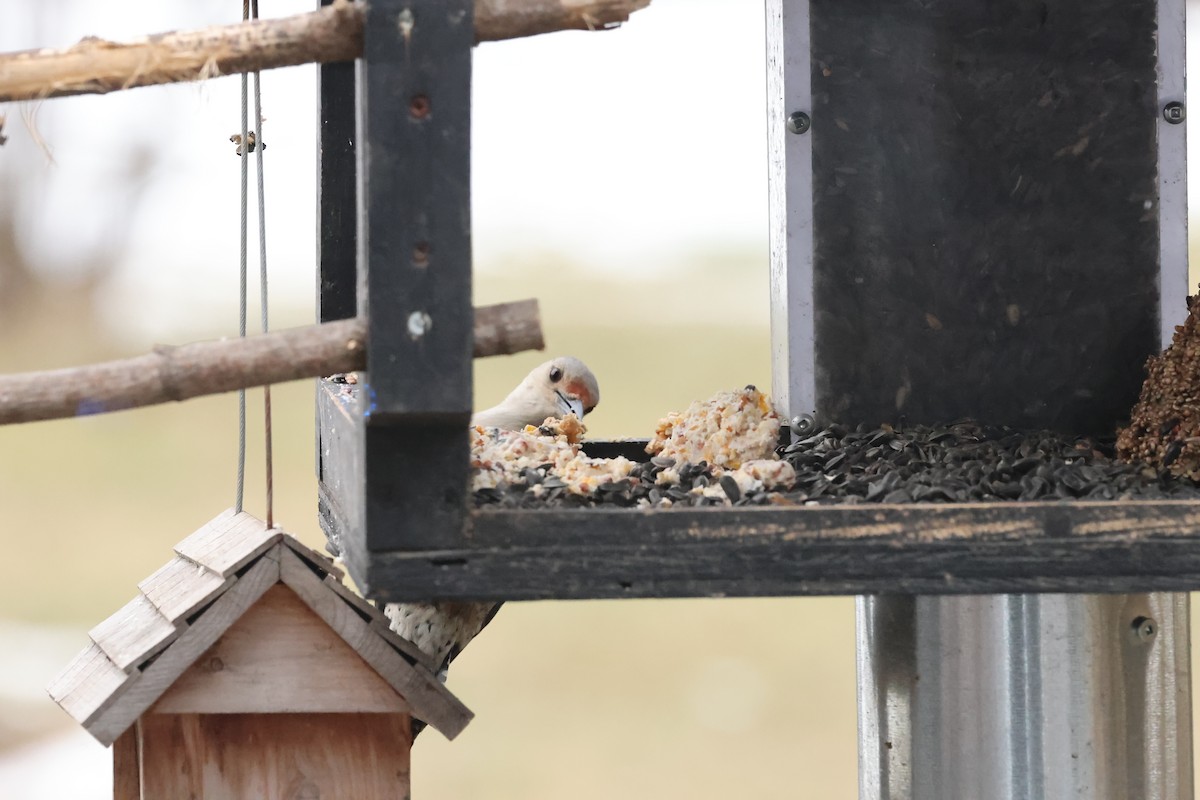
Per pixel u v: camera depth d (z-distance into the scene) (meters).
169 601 5.59
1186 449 5.78
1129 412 7.43
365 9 4.40
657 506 5.20
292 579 5.43
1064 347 7.41
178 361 4.41
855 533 4.81
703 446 6.29
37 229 22.73
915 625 6.50
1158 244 7.41
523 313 4.52
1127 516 4.88
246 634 5.48
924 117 7.36
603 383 19.80
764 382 19.92
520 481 5.51
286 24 4.45
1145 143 7.39
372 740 5.61
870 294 7.39
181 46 4.45
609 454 7.85
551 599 4.71
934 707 6.48
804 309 7.39
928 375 7.41
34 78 4.38
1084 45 7.36
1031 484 5.64
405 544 4.65
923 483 5.71
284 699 5.49
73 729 14.49
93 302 22.94
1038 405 7.43
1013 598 6.43
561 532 4.72
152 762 5.50
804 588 4.80
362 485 4.69
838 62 7.34
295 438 20.77
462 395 4.46
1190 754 6.47
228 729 5.55
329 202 7.49
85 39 4.43
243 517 6.01
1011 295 7.41
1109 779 6.40
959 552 4.84
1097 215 7.40
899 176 7.38
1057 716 6.39
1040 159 7.38
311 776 5.58
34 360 22.33
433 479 4.65
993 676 6.45
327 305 7.52
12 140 22.38
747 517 4.79
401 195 4.43
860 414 7.40
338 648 5.52
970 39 7.36
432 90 4.42
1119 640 6.41
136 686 5.30
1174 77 7.38
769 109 7.70
